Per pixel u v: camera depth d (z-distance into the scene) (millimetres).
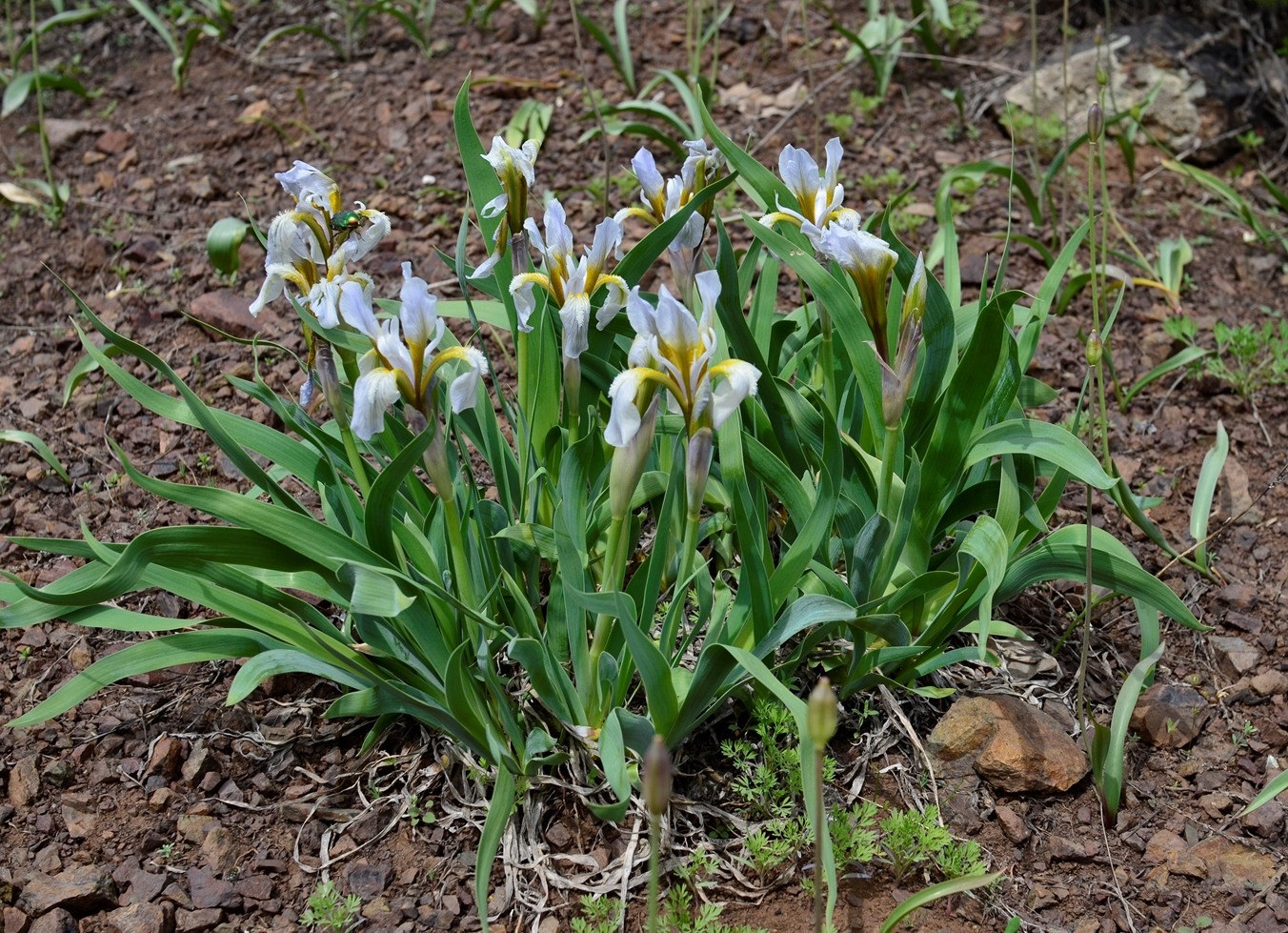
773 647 1893
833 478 1914
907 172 2482
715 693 1921
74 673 2033
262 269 2379
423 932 1895
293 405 2008
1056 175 2510
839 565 2047
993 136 2609
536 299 1956
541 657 1889
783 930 1890
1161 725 2006
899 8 2977
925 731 1994
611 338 1977
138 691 2021
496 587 1936
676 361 1812
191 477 2180
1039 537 2111
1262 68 2768
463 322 2281
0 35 3047
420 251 2387
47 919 1888
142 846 1934
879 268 1869
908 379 1889
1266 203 2508
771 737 1937
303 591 2049
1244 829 1955
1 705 2010
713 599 1981
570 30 2943
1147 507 2113
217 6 2980
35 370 2279
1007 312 1991
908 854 1908
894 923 1842
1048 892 1920
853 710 1990
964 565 1979
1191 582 2109
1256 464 2207
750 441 1948
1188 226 2449
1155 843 1945
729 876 1912
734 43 2887
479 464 2162
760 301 2049
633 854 1909
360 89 2787
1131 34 2721
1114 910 1913
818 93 2711
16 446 2203
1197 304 2355
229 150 2625
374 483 1857
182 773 1973
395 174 2498
